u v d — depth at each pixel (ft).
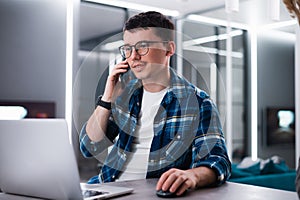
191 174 3.77
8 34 14.62
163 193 3.51
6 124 3.42
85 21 16.42
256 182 10.67
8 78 14.55
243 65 19.79
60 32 15.61
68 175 3.20
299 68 11.77
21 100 14.62
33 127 3.27
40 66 15.14
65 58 15.66
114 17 17.11
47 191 3.38
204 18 18.80
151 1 16.84
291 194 3.64
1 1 14.56
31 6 15.07
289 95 20.84
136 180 4.43
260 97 19.97
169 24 3.32
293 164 20.38
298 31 11.81
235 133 19.07
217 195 3.59
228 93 18.81
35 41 15.11
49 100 15.19
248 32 19.94
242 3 16.72
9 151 3.48
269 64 20.31
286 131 20.42
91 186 3.98
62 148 3.17
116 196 3.55
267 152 19.85
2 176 3.67
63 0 15.71
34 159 3.34
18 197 3.59
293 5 2.73
